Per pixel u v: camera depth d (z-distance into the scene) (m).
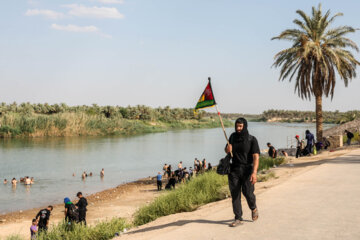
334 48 31.42
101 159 51.31
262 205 6.54
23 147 67.38
